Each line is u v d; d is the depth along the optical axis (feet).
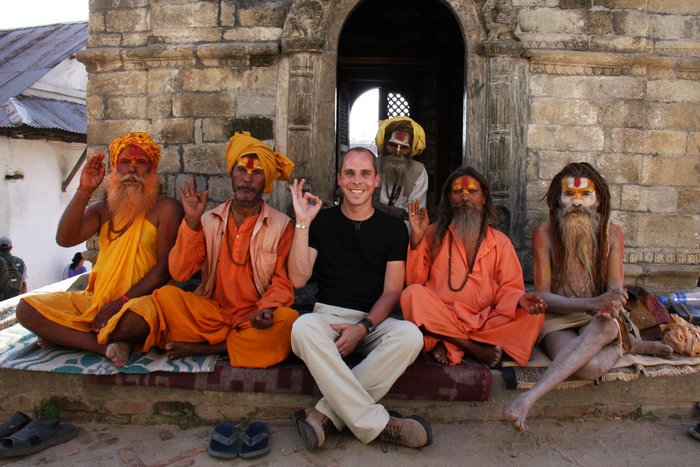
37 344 12.36
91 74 17.48
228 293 12.30
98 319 11.54
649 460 10.27
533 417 11.94
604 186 12.60
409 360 10.91
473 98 16.58
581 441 10.99
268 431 11.14
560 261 12.78
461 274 12.62
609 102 16.76
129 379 11.51
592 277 12.73
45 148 37.32
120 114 17.43
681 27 16.92
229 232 12.36
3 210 34.37
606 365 11.42
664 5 16.84
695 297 16.57
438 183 28.48
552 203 13.02
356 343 10.96
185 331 11.59
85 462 10.10
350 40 27.89
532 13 16.60
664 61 16.55
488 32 16.22
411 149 16.21
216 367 11.53
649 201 17.08
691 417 12.07
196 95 17.02
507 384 11.62
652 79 16.93
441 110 28.09
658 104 16.97
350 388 10.34
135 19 17.12
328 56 16.58
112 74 17.38
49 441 10.60
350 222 12.29
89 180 12.00
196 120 17.07
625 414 12.07
